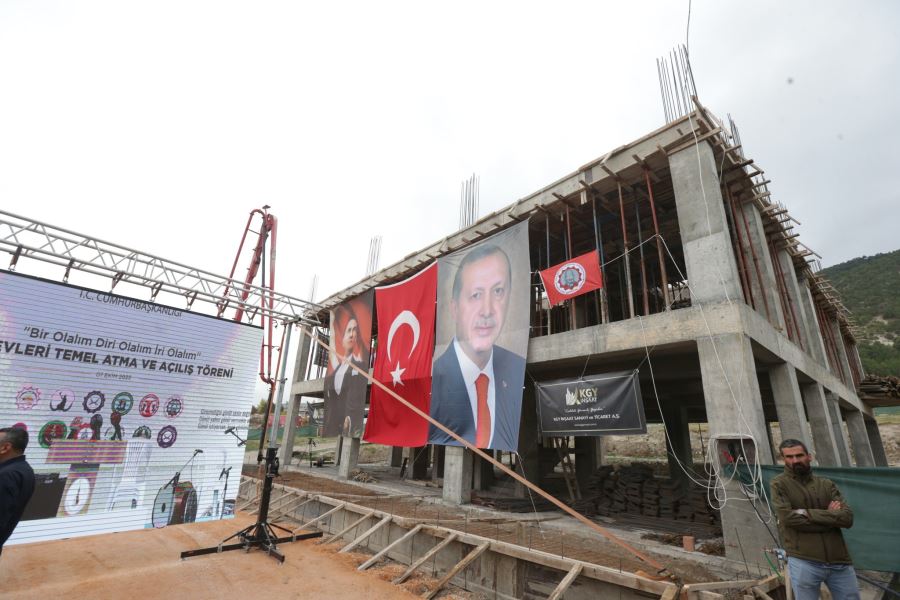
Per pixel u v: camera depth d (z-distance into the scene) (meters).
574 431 11.69
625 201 14.53
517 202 15.51
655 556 8.72
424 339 16.83
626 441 42.31
